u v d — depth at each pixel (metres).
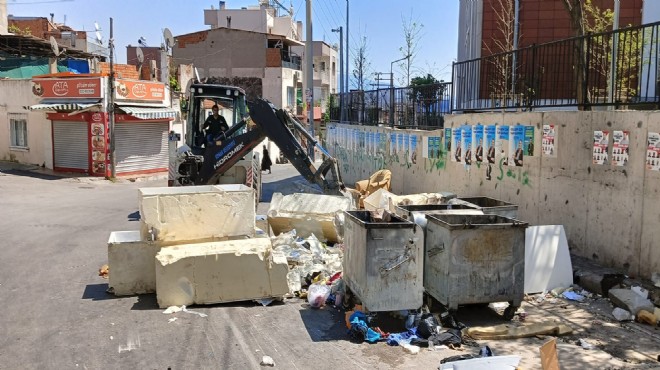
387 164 17.50
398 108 17.20
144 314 6.79
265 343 5.91
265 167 19.14
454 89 13.14
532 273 7.49
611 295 6.94
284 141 12.39
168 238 7.56
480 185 11.36
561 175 8.83
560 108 9.72
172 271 6.99
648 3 11.94
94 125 25.41
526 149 9.73
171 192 7.82
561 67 9.45
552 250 7.60
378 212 7.04
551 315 6.70
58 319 6.59
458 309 6.93
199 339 6.00
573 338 5.98
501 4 16.39
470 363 4.84
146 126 27.88
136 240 7.70
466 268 6.30
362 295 6.28
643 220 7.18
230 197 7.80
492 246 6.34
